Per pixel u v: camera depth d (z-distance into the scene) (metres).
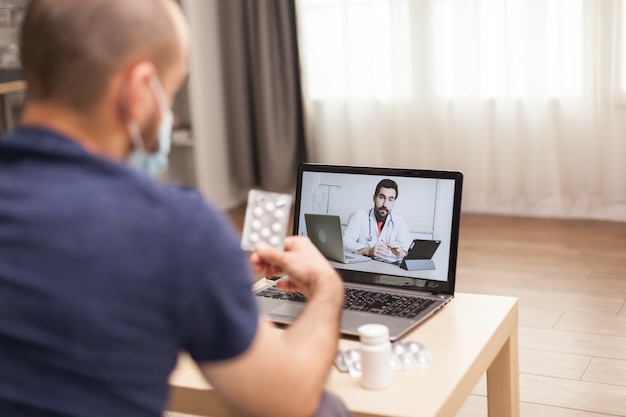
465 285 3.29
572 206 4.19
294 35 4.57
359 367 1.32
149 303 0.77
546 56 4.04
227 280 0.80
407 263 1.67
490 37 4.14
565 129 4.08
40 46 0.79
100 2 0.79
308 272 1.16
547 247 3.73
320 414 1.03
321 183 1.76
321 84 4.57
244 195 5.03
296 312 1.56
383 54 4.39
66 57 0.78
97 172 0.79
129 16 0.80
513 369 1.63
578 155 4.08
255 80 4.63
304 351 0.93
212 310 0.80
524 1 4.02
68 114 0.80
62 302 0.75
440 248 1.64
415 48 4.29
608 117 3.98
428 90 4.32
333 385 1.29
